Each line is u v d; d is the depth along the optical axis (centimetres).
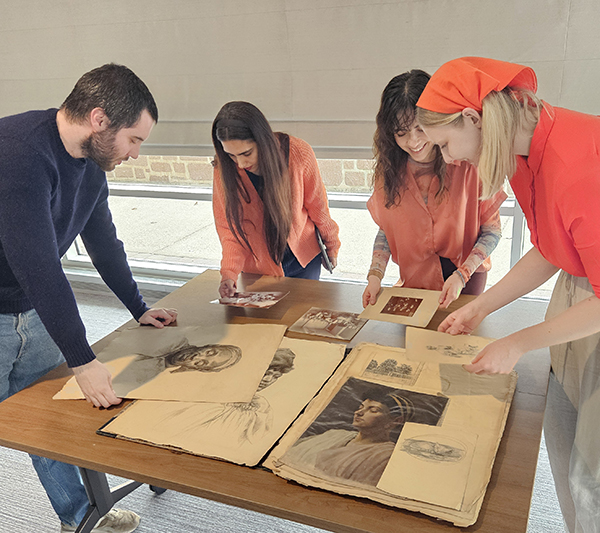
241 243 200
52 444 113
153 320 164
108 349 149
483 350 114
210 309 172
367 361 132
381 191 179
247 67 258
